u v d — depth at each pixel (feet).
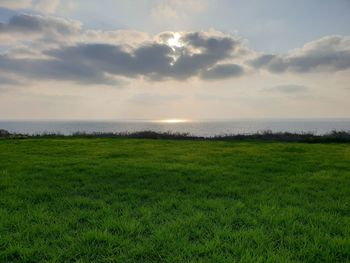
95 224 19.07
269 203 23.77
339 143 78.48
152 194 26.50
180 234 17.28
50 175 34.40
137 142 75.97
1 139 85.40
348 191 27.96
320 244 16.05
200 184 30.53
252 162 44.75
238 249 15.39
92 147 63.77
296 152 57.11
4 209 21.61
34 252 15.19
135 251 15.19
